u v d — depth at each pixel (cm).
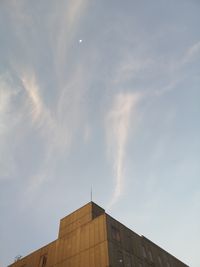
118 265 2862
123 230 3466
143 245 3691
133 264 3127
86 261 3041
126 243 3309
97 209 3872
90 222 3459
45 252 3869
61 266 3334
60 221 4175
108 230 3166
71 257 3297
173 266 4072
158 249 4025
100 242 3067
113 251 2958
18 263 4284
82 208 3950
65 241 3638
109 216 3403
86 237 3331
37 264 3803
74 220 3888
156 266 3584
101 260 2875
